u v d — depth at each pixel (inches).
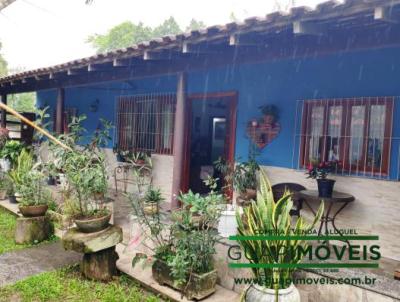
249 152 200.5
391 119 149.8
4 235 193.5
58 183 242.5
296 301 103.8
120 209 223.9
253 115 200.2
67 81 249.0
